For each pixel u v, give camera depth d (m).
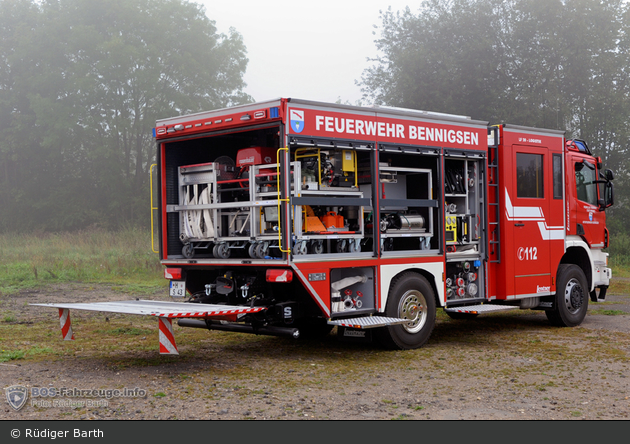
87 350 8.09
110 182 43.47
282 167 7.03
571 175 10.63
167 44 43.44
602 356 7.82
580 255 11.06
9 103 45.69
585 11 31.23
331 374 6.80
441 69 31.92
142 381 6.35
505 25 32.34
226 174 8.23
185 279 8.41
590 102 30.41
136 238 27.12
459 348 8.42
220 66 47.34
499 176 9.46
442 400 5.75
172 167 8.53
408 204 8.27
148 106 43.00
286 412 5.29
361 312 7.83
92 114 43.09
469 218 9.23
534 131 9.95
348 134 7.62
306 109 7.25
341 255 7.58
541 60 31.02
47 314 11.37
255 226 7.62
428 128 8.52
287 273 7.09
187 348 8.41
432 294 8.56
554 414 5.32
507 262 9.44
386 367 7.18
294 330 7.31
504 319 11.55
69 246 26.08
